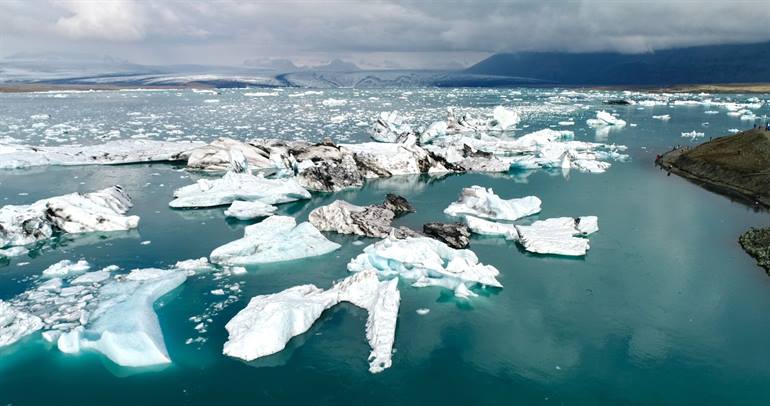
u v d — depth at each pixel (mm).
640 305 23422
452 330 21406
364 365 18875
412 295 24609
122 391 17203
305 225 30547
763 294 24281
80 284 24234
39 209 32281
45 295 23031
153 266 26953
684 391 17594
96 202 34750
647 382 18078
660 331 21281
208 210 37406
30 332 20062
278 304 21109
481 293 24766
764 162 44906
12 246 29547
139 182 45281
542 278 26234
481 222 32719
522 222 34969
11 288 23938
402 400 17000
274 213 36406
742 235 31406
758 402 17031
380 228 32062
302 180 44000
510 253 29578
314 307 21750
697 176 48250
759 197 40094
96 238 31266
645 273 26688
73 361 18688
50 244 30094
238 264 27266
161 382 17688
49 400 16719
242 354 19047
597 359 19422
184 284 24719
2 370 18141
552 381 18109
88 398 16828
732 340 20594
